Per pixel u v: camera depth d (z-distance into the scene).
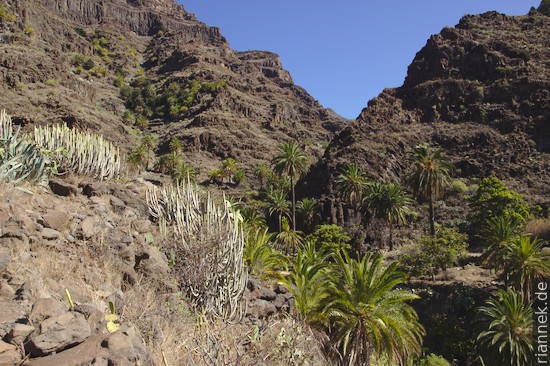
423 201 73.12
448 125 92.69
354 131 90.75
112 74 175.75
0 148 6.39
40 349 2.97
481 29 118.06
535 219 56.22
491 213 55.91
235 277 7.05
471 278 41.53
